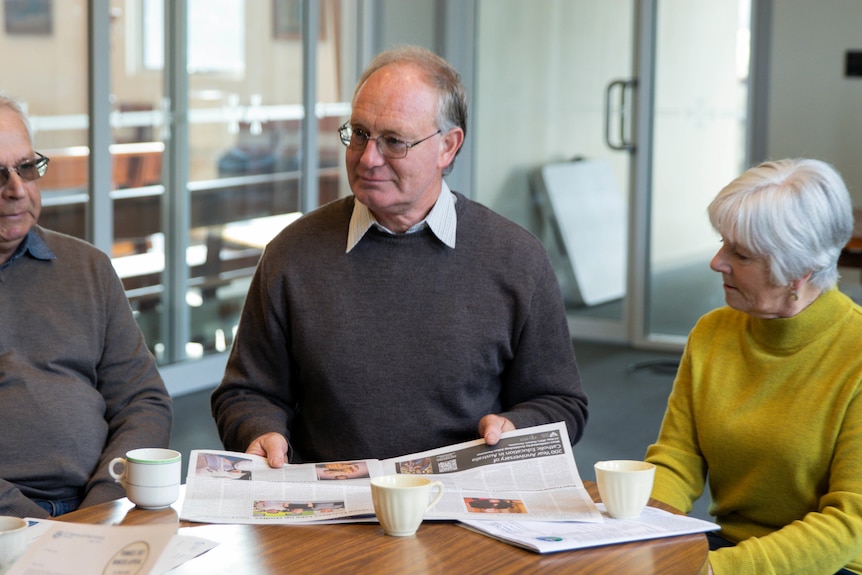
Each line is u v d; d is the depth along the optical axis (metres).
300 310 1.96
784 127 5.63
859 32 5.45
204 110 4.82
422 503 1.47
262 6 5.05
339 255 1.97
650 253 5.97
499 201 6.41
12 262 2.05
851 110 5.52
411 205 1.91
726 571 1.63
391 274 1.96
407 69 1.87
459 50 6.33
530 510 1.55
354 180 1.90
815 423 1.76
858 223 4.04
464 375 1.94
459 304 1.96
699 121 5.77
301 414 2.04
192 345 4.97
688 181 5.84
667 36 5.79
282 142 5.26
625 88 5.92
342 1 5.56
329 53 5.49
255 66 5.05
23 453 1.97
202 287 4.96
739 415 1.84
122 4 4.38
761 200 1.71
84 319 2.09
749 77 5.64
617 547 1.45
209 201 4.91
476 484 1.64
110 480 1.98
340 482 1.64
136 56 4.47
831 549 1.64
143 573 1.25
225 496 1.58
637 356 5.78
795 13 5.54
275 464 1.69
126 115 4.45
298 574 1.33
